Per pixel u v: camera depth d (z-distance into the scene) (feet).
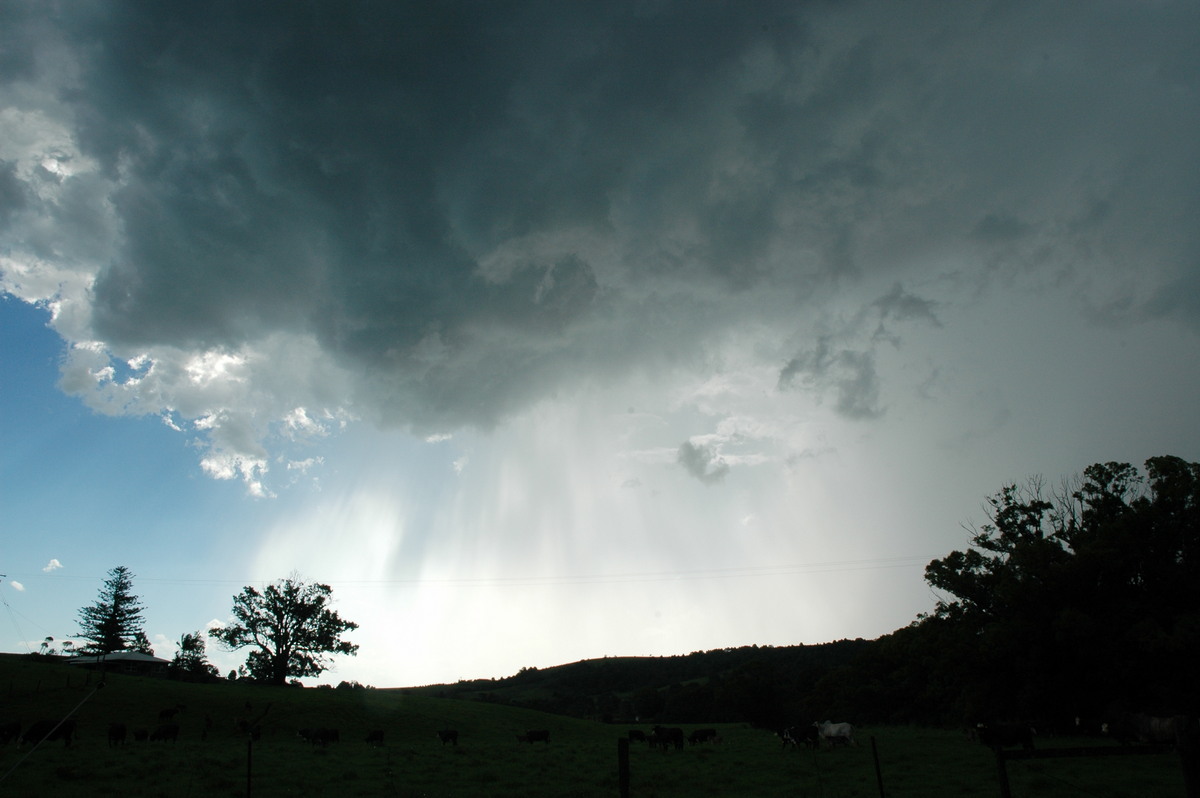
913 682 225.97
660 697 390.42
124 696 191.42
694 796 81.05
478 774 102.47
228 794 81.25
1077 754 33.42
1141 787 70.44
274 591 313.32
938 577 165.58
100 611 362.53
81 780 90.27
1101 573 135.74
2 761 107.14
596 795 81.92
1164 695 124.06
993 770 90.74
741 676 279.69
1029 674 140.46
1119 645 126.21
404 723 201.46
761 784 88.48
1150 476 144.66
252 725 164.35
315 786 88.38
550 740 191.83
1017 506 165.89
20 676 199.52
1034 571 139.44
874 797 74.02
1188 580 133.28
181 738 155.53
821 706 303.27
